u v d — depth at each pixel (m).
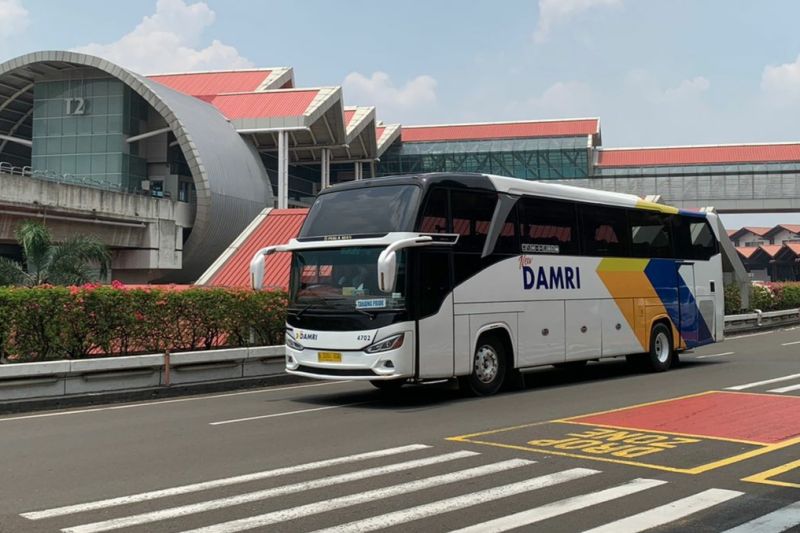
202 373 15.12
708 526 5.44
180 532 5.41
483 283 13.12
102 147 49.16
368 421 10.50
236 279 29.02
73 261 22.11
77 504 6.23
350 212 12.68
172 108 45.59
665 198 80.38
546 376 16.61
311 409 11.97
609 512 5.83
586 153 80.88
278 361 16.62
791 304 37.66
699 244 18.80
